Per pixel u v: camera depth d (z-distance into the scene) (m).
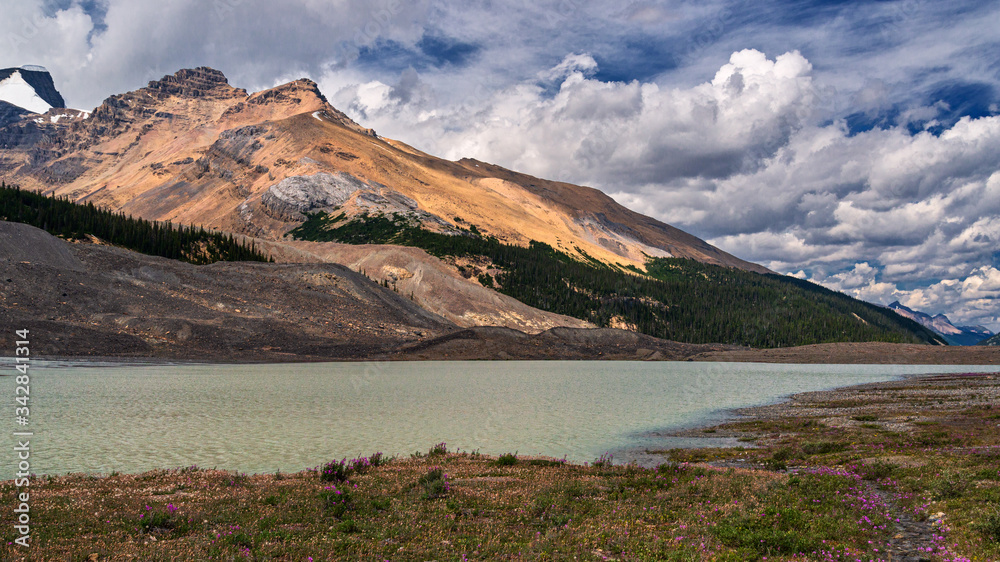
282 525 16.34
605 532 15.88
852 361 171.25
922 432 34.47
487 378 92.75
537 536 15.46
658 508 18.59
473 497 20.12
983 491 17.91
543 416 49.28
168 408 49.47
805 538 14.51
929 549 14.12
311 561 13.25
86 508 17.36
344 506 18.30
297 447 33.62
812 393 72.69
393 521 17.02
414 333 155.00
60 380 70.25
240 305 137.38
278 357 116.69
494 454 32.59
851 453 29.50
